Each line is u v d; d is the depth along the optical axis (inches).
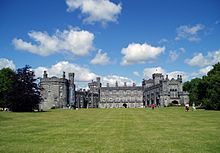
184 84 6481.3
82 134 929.5
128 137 855.1
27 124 1314.0
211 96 2876.5
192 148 667.4
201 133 934.4
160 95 6136.8
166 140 791.1
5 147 688.4
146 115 2074.3
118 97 7755.9
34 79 2874.0
